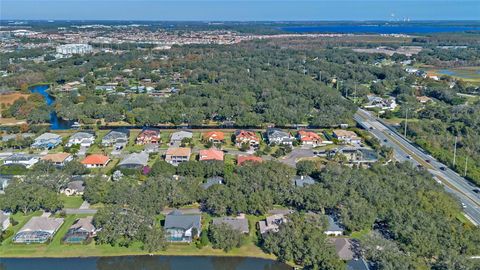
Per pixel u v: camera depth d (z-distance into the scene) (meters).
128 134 184.12
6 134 187.25
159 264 98.81
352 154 158.75
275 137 177.75
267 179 122.69
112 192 119.50
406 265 87.81
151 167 144.12
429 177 133.50
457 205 116.38
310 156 162.62
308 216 108.31
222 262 98.88
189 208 119.94
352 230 105.62
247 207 114.12
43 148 169.38
